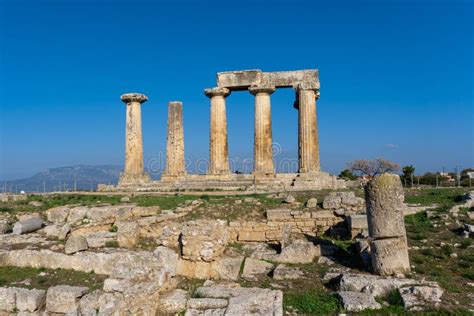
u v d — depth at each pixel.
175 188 33.72
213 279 13.84
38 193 33.72
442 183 46.84
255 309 10.42
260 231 20.38
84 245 16.09
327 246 16.64
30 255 15.84
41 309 12.68
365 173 57.81
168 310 11.13
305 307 11.02
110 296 10.90
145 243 17.56
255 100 36.81
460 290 11.59
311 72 36.34
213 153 37.59
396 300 10.95
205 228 14.41
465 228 16.77
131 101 38.47
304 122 35.72
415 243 16.08
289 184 33.34
